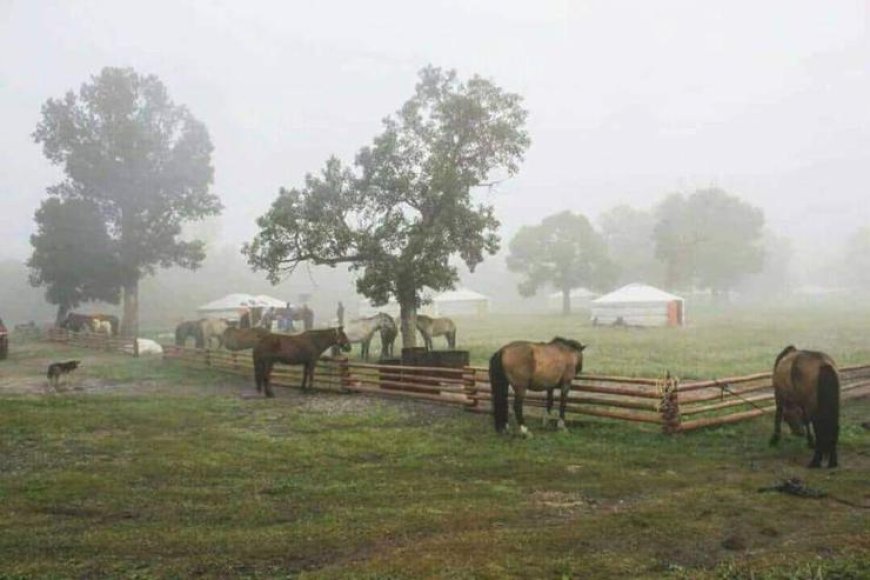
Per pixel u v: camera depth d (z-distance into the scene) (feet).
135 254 135.03
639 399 47.98
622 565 17.39
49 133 132.46
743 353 81.51
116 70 133.69
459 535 20.04
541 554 18.25
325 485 26.94
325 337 57.36
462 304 232.53
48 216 132.77
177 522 22.02
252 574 17.37
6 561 18.20
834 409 28.40
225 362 73.77
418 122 81.46
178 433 39.09
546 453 32.76
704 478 27.48
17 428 39.73
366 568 17.11
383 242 79.87
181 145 138.00
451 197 78.59
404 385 52.95
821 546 18.84
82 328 124.88
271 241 79.15
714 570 17.04
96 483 27.37
